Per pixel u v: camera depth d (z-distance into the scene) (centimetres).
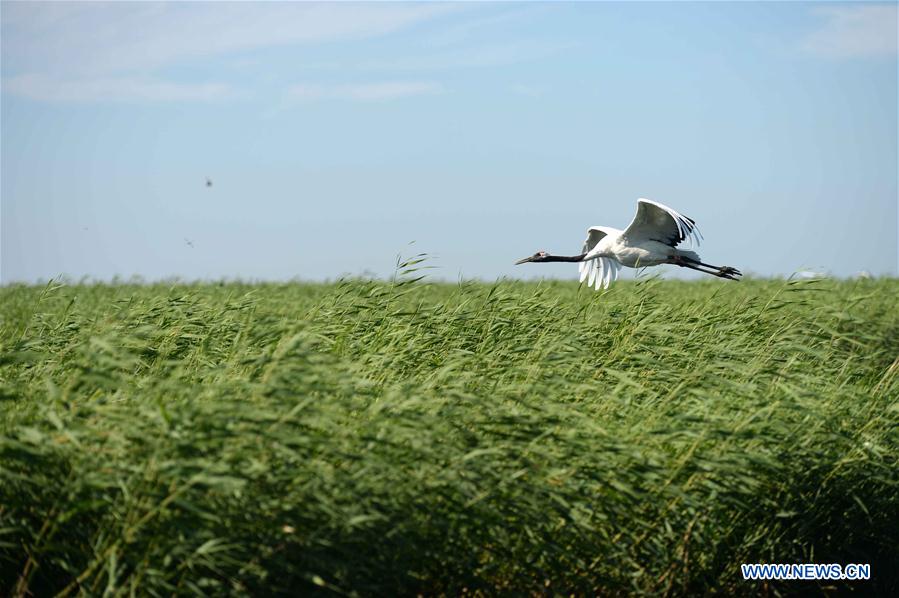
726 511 1309
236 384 1199
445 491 1129
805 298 2120
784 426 1362
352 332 1700
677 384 1548
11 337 1795
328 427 1112
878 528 1423
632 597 1244
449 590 1145
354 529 1061
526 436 1210
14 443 1001
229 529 1016
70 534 1029
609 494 1226
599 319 1902
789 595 1357
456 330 1812
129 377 1403
